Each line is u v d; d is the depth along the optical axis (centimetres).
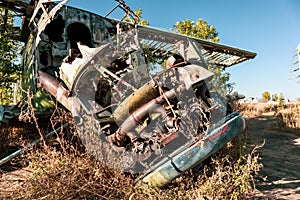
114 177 390
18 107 658
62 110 519
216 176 371
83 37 796
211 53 1049
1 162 474
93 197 383
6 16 895
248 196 431
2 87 981
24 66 871
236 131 398
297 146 884
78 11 771
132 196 351
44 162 400
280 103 2158
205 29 1747
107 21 820
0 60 904
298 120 1333
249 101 2839
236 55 1093
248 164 386
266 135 1105
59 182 372
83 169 393
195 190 369
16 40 973
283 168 610
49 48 715
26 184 396
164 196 353
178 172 366
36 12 681
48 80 529
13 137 670
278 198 424
